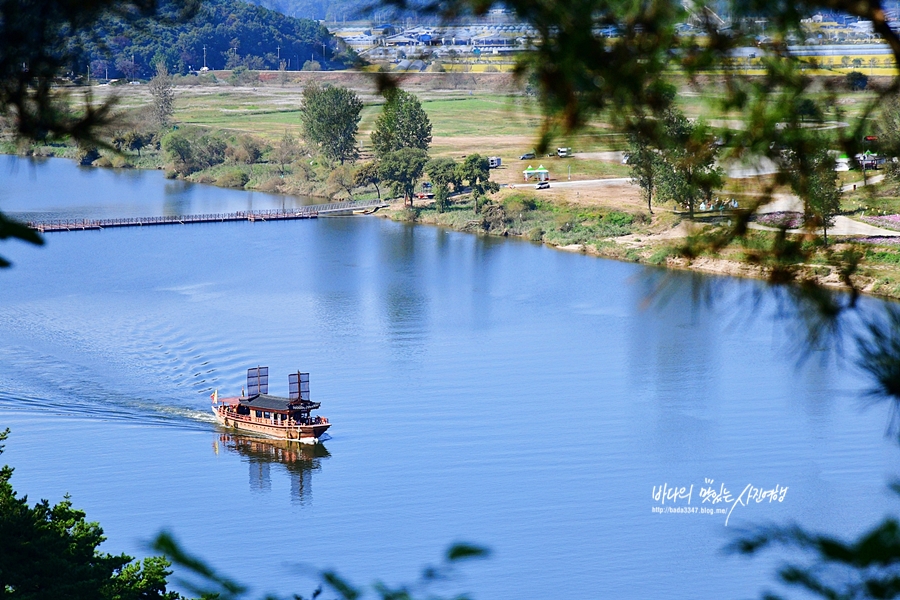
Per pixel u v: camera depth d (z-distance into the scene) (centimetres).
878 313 789
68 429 7744
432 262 13112
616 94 664
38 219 15738
